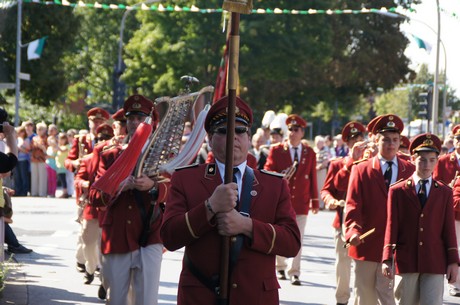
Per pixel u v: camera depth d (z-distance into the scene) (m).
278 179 10.76
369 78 99.94
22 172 51.88
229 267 10.28
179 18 85.00
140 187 15.53
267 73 84.81
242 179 10.63
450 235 16.03
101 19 115.75
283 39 82.88
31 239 31.81
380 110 164.00
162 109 18.28
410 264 15.95
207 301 10.32
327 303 21.56
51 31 78.31
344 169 21.08
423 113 60.59
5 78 76.94
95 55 118.06
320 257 29.81
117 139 17.72
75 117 108.69
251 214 10.50
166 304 20.58
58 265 25.95
